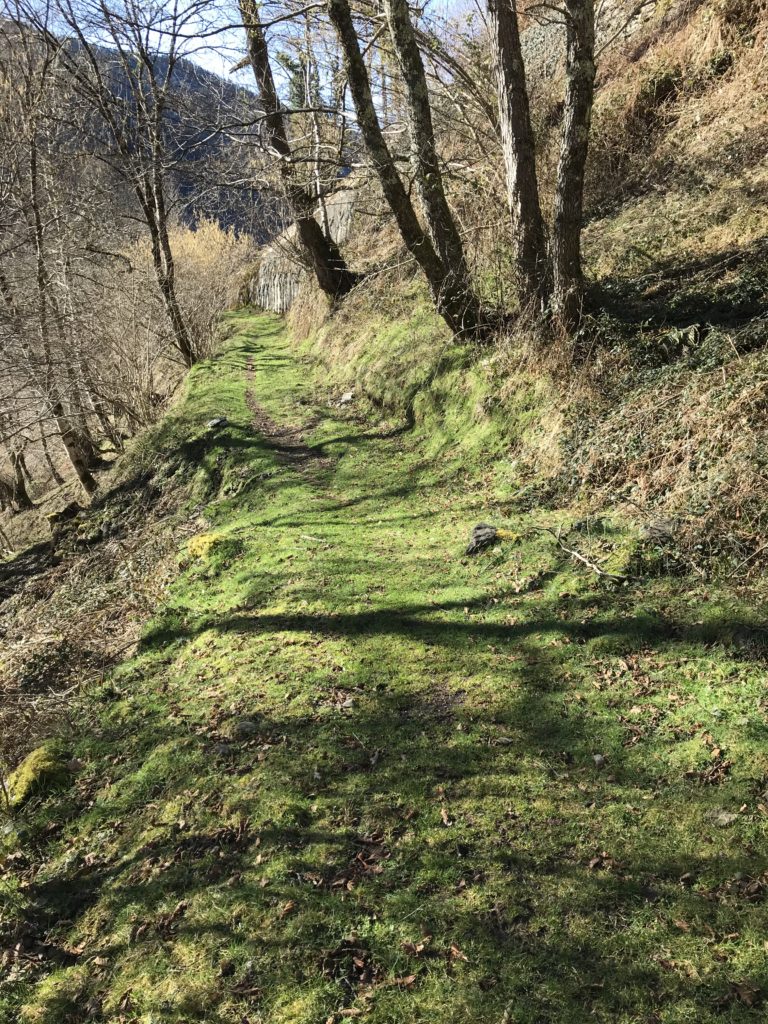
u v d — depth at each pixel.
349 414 12.29
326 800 4.18
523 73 8.01
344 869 3.70
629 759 4.01
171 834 4.27
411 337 11.85
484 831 3.76
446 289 9.66
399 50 8.55
